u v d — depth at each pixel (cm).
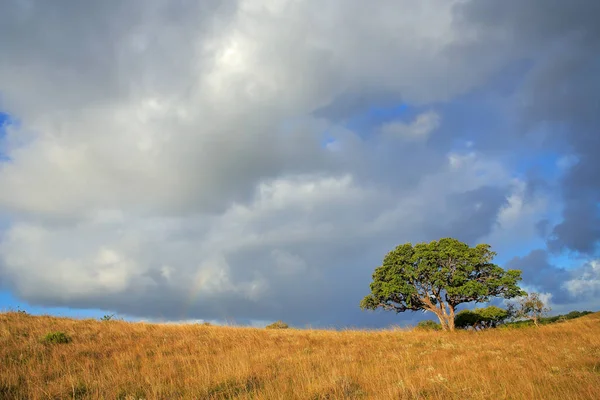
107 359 1408
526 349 1475
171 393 987
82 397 979
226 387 1019
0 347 1448
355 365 1248
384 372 1139
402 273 3656
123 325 2167
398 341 1956
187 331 2116
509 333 2238
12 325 1806
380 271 3738
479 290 3309
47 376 1180
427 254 3488
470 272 3516
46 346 1528
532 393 809
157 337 1888
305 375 1108
